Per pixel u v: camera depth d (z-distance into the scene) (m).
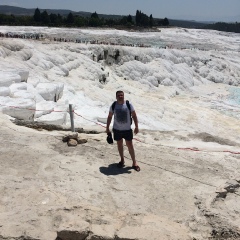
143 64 35.69
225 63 45.59
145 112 23.25
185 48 50.84
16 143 8.30
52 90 16.03
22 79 16.25
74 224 4.80
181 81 36.47
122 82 32.47
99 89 26.53
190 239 4.82
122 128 6.96
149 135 10.98
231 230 5.15
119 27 78.94
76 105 16.83
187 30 92.12
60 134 9.44
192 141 10.72
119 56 35.75
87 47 33.56
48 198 5.81
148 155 8.12
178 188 6.52
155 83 34.09
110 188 6.37
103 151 8.17
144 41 55.41
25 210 5.31
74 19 74.88
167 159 7.95
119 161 7.64
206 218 5.54
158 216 5.44
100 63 33.50
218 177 7.09
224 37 82.62
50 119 12.08
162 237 4.69
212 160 8.17
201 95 34.44
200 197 6.18
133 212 5.58
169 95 32.19
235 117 26.66
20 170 6.89
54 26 70.50
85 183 6.50
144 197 6.12
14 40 25.34
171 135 11.17
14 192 5.98
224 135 22.05
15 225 4.87
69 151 8.03
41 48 28.31
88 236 4.71
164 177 6.96
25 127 10.05
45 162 7.32
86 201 5.87
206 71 41.81
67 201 5.80
